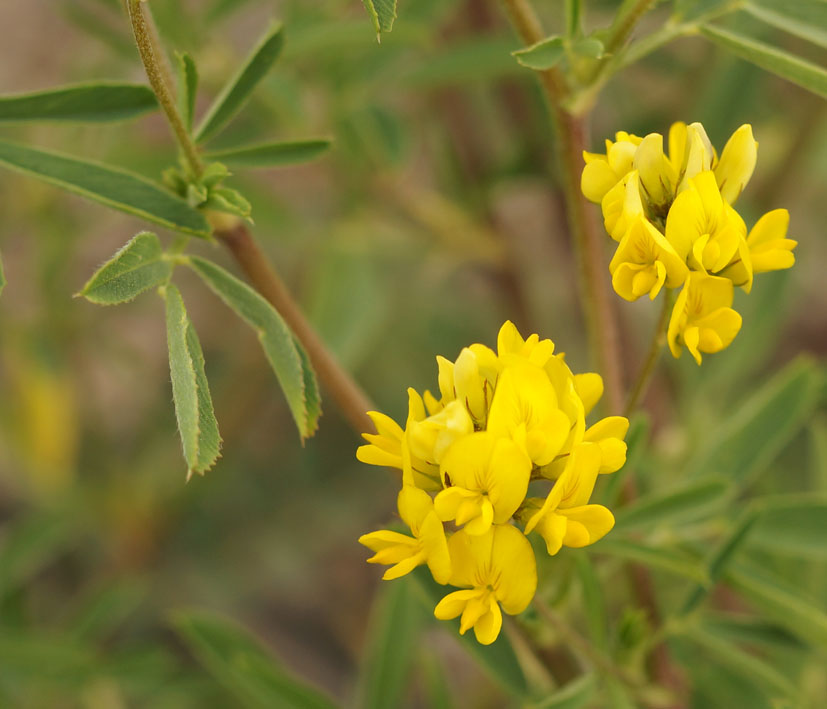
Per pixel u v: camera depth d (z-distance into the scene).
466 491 0.19
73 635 0.34
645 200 0.20
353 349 0.32
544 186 0.38
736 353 0.34
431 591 0.22
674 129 0.20
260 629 0.47
